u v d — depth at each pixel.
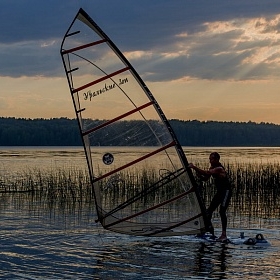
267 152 114.31
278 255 12.32
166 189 13.84
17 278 10.37
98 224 17.03
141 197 13.92
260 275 10.59
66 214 19.67
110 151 13.63
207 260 11.82
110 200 15.94
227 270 10.97
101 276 10.54
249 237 14.55
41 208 21.66
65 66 13.25
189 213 13.87
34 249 12.98
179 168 13.64
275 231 15.84
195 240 14.03
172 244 13.57
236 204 23.33
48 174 39.41
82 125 13.41
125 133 13.54
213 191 26.94
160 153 13.62
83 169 45.12
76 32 13.24
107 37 13.20
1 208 21.61
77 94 13.34
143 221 13.96
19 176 38.06
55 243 13.75
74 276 10.54
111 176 13.75
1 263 11.55
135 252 12.63
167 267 11.21
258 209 21.61
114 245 13.47
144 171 20.70
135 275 10.60
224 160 62.28
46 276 10.52
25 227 16.39
